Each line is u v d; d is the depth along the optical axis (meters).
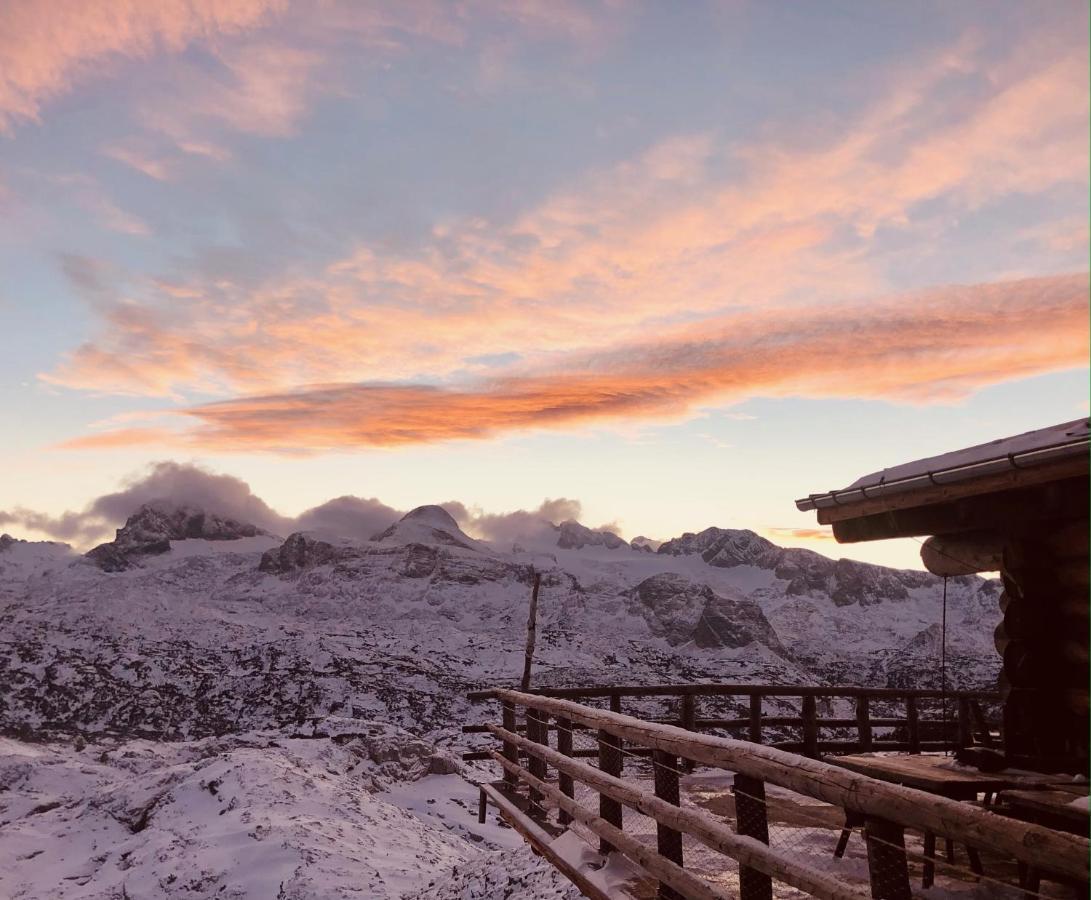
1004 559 5.88
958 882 5.14
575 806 7.10
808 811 7.87
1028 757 5.55
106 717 197.62
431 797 39.44
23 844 21.34
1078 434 5.02
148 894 16.39
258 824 18.73
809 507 7.12
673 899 5.24
